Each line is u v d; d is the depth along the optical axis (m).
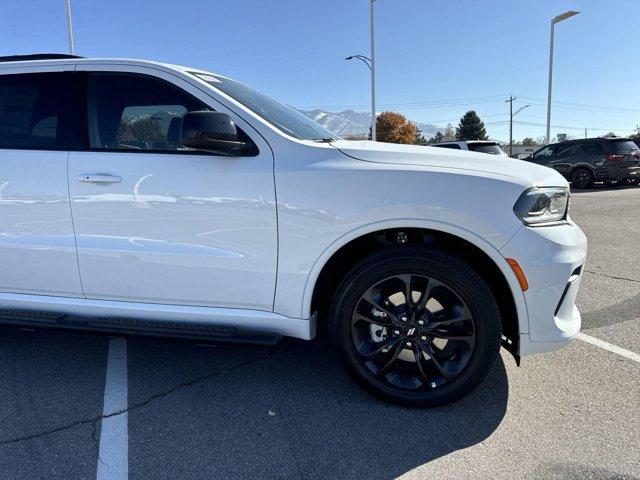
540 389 2.80
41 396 2.75
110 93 2.80
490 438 2.37
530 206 2.38
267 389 2.84
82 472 2.14
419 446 2.32
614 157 15.11
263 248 2.57
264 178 2.53
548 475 2.10
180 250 2.64
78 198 2.71
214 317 2.70
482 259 2.55
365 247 2.70
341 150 2.57
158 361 3.19
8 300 2.92
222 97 2.67
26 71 2.91
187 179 2.59
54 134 2.81
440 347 2.60
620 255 6.21
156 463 2.20
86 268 2.77
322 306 2.94
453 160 2.53
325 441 2.36
